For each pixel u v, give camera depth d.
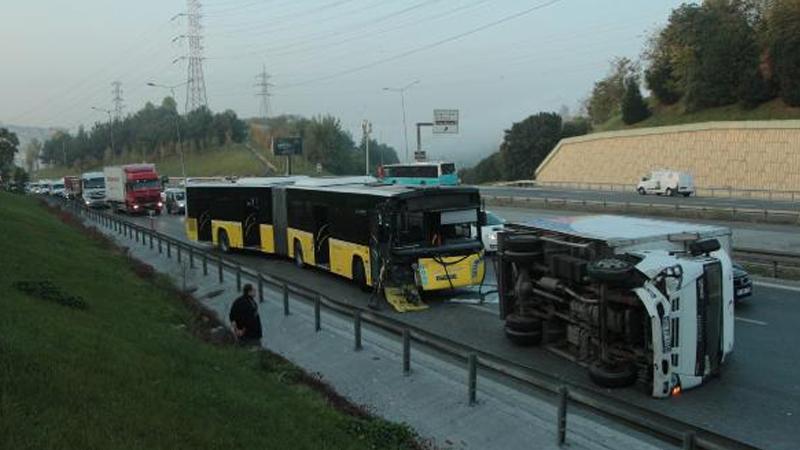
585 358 12.91
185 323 16.97
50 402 7.11
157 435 7.04
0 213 28.23
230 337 15.31
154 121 158.00
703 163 68.12
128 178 56.56
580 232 13.32
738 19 74.31
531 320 14.55
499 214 47.50
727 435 9.77
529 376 10.59
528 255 14.39
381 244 19.28
